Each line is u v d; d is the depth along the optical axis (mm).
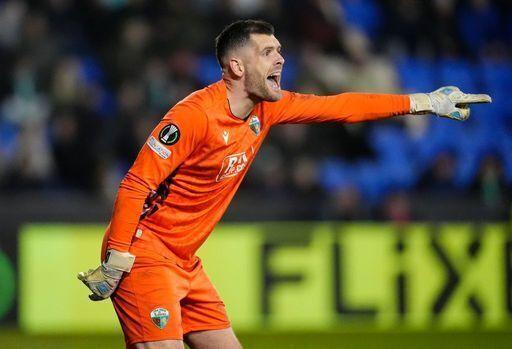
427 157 49031
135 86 45062
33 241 37062
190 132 15906
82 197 42312
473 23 53938
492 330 37312
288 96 17516
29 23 46438
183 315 17359
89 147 43281
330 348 32500
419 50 52812
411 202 41844
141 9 47938
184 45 47438
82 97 44188
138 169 15930
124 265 16016
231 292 37781
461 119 17844
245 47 16188
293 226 38500
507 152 51281
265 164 43938
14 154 43156
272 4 49656
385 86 49188
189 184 16469
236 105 16438
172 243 16719
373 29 53031
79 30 47812
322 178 45969
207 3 48719
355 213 41188
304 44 49844
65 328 36969
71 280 37250
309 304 38250
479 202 43281
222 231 37906
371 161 47562
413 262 39062
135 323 16391
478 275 39469
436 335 35719
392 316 38812
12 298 36781
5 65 45812
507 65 53969
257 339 34594
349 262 38625
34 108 44656
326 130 46438
